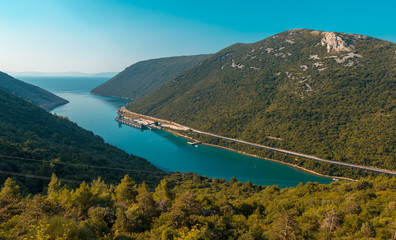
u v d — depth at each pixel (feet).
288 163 533.55
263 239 129.49
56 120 555.69
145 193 159.33
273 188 320.50
